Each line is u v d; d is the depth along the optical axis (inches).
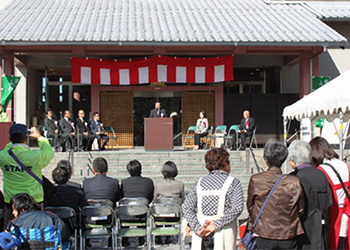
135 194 264.2
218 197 162.9
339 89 305.9
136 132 704.4
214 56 673.0
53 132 585.9
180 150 562.6
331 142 483.8
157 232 248.5
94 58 623.2
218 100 708.0
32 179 207.9
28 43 538.6
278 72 738.8
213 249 166.6
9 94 567.2
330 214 184.5
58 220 182.1
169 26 616.4
